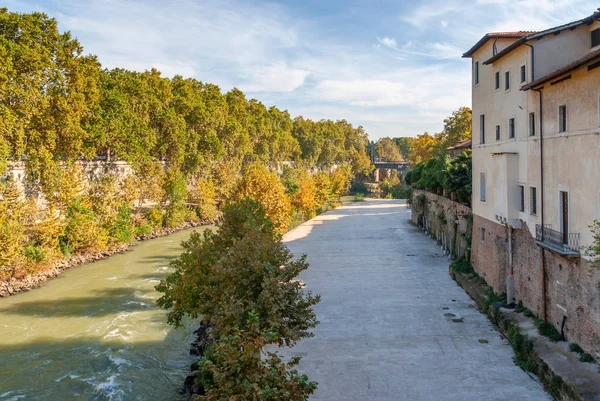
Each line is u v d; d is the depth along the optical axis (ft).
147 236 195.31
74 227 149.48
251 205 98.94
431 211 184.34
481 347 74.08
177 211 223.10
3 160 135.74
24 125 148.15
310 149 488.44
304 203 246.68
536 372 63.52
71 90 158.92
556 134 69.36
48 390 69.05
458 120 239.91
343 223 237.04
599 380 54.75
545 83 71.87
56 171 155.94
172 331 91.71
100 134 178.29
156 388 69.97
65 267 139.64
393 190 463.01
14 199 132.26
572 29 78.89
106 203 168.25
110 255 159.43
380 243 172.24
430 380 63.36
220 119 284.00
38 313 101.65
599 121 58.03
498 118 95.20
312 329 82.79
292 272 63.26
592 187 59.72
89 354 81.00
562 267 68.08
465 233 126.93
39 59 144.15
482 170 105.70
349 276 121.70
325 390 61.05
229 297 59.72
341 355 71.82
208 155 270.67
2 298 112.37
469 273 112.68
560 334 68.44
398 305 96.02
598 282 58.49
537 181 76.18
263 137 375.66
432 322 85.66
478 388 60.85
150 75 246.27
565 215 68.03
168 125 235.40
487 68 102.01
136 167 209.15
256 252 63.05
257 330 39.45
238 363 36.40
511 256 86.99
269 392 33.09
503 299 89.51
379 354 72.02
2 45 135.95
